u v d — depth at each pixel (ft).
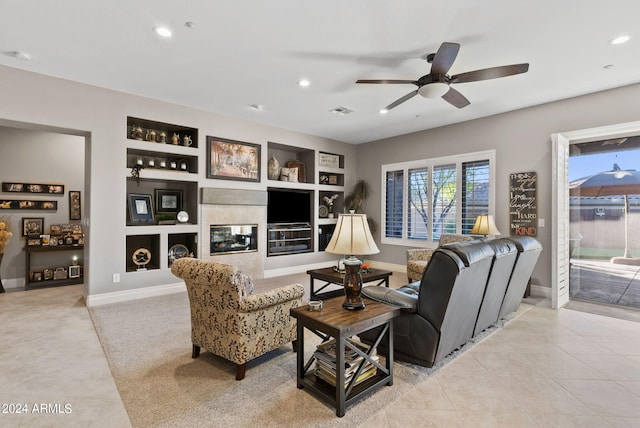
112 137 13.56
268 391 7.06
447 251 7.34
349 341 7.15
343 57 10.64
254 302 7.50
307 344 9.55
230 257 17.25
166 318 11.69
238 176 17.56
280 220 20.17
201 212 16.17
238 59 10.82
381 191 22.11
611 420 6.12
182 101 14.96
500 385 7.33
